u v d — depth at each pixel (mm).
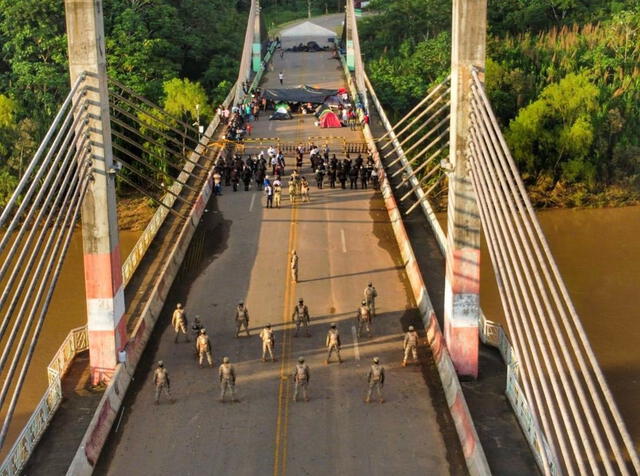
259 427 29281
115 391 30750
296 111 82500
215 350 35281
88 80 30641
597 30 105562
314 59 118812
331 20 174625
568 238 64812
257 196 56625
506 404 30672
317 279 42875
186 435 28891
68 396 31328
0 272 24078
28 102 88875
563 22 114000
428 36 121125
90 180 31109
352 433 28859
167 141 76562
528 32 111625
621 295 50781
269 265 44719
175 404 30906
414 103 96000
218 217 52312
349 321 37938
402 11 125188
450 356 32312
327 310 39156
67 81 90875
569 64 95000
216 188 57031
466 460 27000
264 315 38688
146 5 110688
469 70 31156
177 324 35625
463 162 31469
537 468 26672
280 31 148375
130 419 29938
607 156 79375
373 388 31625
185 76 112188
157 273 42438
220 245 47750
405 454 27641
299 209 53719
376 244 47625
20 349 25203
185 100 80125
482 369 33312
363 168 57594
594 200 76375
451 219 31891
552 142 77438
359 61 92375
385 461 27234
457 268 31719
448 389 31000
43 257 27500
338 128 74562
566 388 20906
